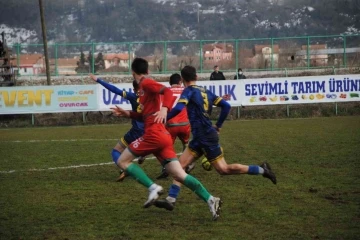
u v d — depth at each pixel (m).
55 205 17.97
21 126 52.53
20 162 27.95
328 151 28.70
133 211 16.91
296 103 51.78
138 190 20.22
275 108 55.06
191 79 16.72
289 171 23.16
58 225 15.45
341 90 52.06
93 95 50.41
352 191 18.91
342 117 52.06
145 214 16.48
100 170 24.97
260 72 71.44
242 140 34.78
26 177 23.47
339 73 68.38
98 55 77.62
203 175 22.86
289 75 69.69
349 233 14.02
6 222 15.88
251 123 48.03
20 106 50.06
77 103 50.31
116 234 14.41
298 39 74.50
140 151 15.68
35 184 21.80
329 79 52.00
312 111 54.69
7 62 63.28
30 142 37.09
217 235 14.09
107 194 19.56
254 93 51.47
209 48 75.31
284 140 34.06
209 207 15.55
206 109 16.67
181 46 76.88
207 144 16.59
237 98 51.28
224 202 17.77
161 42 72.75
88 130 45.59
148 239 13.89
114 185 21.30
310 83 51.88
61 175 23.80
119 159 15.85
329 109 54.94
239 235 14.05
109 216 16.34
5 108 50.00
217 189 19.91
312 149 29.66
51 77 69.94
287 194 18.70
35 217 16.41
